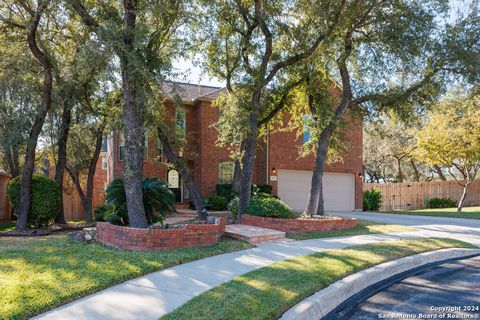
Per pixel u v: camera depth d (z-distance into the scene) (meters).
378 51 13.12
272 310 4.32
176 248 7.67
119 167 18.00
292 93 15.09
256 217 11.41
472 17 12.54
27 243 8.30
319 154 13.37
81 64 8.30
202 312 4.21
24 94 11.87
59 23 11.82
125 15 8.58
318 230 11.15
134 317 4.12
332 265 6.57
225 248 8.07
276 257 7.37
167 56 11.02
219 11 11.87
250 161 12.47
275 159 20.39
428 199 27.55
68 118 12.74
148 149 17.39
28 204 11.12
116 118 11.88
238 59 13.12
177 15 10.01
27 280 5.30
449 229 12.75
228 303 4.49
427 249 8.68
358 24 12.48
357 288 5.87
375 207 23.81
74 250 7.28
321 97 14.28
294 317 4.29
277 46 13.36
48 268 5.97
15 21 11.65
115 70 8.16
